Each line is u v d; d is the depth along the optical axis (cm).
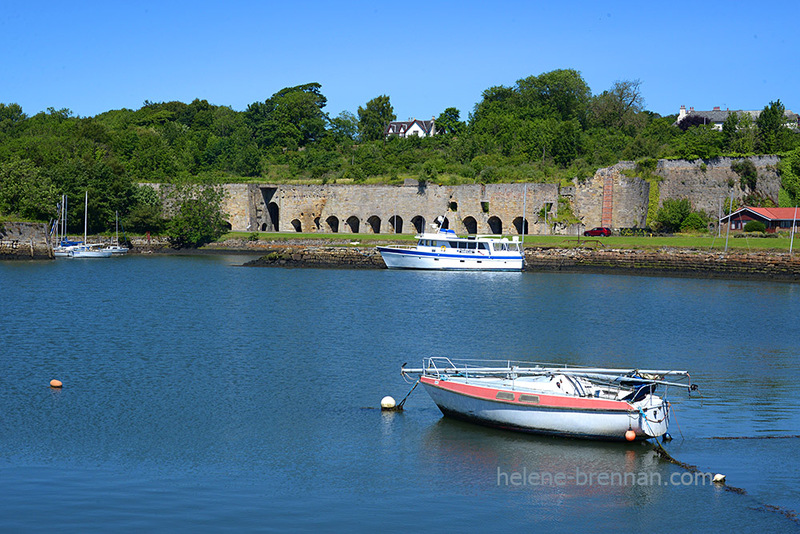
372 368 4128
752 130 12875
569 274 9500
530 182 12025
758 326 5638
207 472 2650
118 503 2378
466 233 12481
